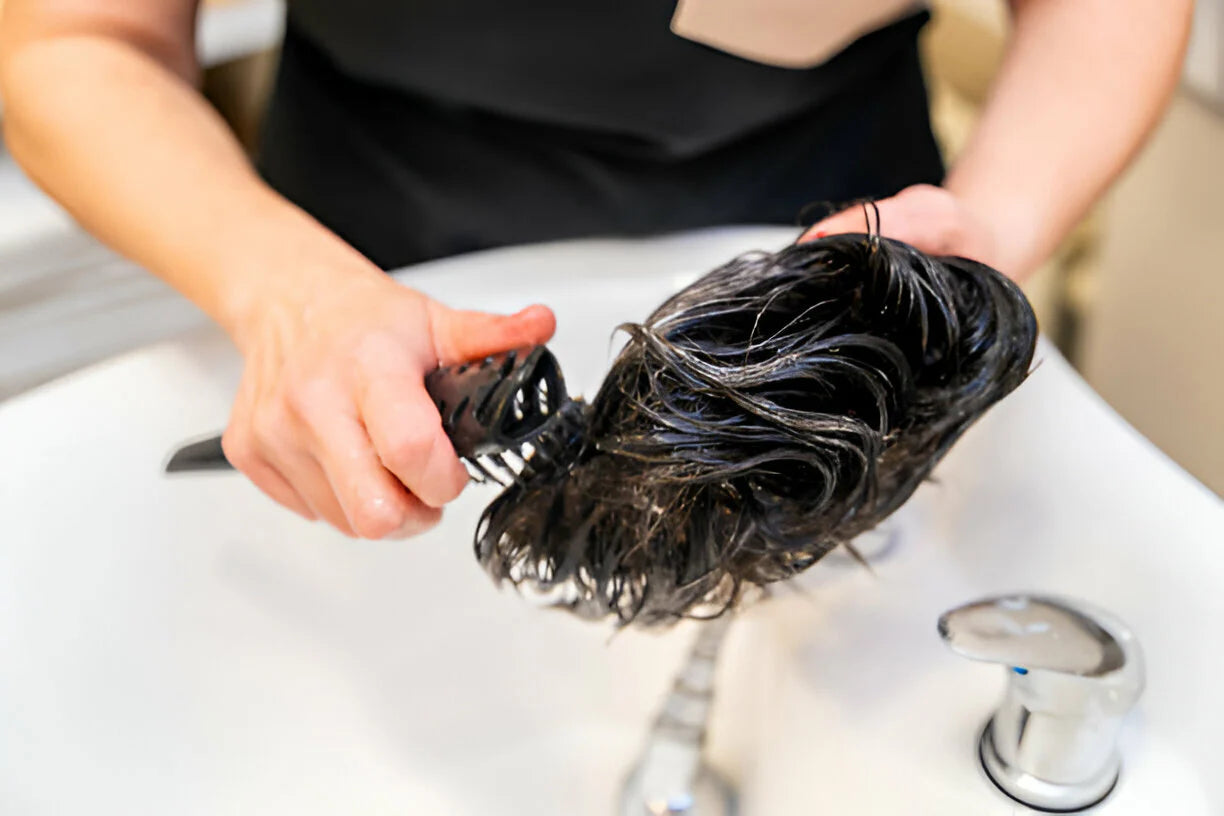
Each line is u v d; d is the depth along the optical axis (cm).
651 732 36
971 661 33
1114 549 32
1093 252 69
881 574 36
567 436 25
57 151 36
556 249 44
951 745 32
